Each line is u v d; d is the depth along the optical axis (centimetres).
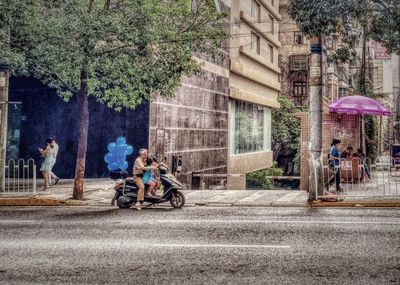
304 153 1747
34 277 609
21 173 2178
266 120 4428
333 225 982
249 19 3641
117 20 1376
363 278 592
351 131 1969
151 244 803
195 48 1561
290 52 5544
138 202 1284
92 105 2141
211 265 662
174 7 1541
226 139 3162
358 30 1535
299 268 642
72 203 1402
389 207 1301
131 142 2095
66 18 1367
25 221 1070
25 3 1388
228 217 1113
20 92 2203
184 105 2455
